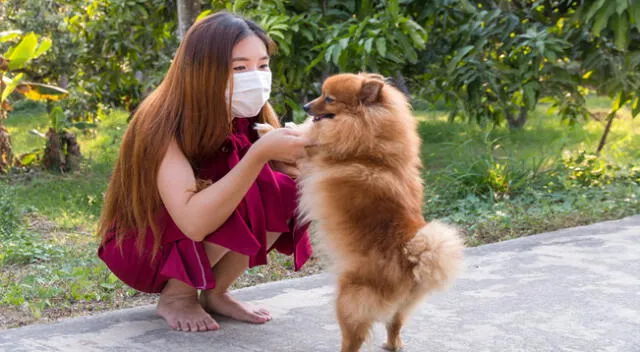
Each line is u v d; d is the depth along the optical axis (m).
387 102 3.27
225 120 3.29
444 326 3.57
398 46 6.71
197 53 3.24
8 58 8.66
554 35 7.52
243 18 3.44
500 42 7.71
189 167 3.28
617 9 6.40
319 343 3.34
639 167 7.93
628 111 15.50
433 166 9.38
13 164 9.63
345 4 7.42
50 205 7.54
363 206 3.08
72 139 9.94
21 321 3.88
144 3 8.85
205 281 3.29
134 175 3.29
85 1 9.58
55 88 9.20
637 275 4.39
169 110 3.29
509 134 12.10
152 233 3.37
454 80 7.70
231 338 3.39
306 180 3.28
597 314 3.71
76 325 3.55
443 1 7.49
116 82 10.19
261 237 3.45
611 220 6.06
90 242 5.95
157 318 3.65
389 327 3.24
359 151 3.17
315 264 5.14
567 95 8.84
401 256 2.96
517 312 3.76
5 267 5.17
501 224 6.07
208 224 3.19
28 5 12.02
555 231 5.66
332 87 3.28
